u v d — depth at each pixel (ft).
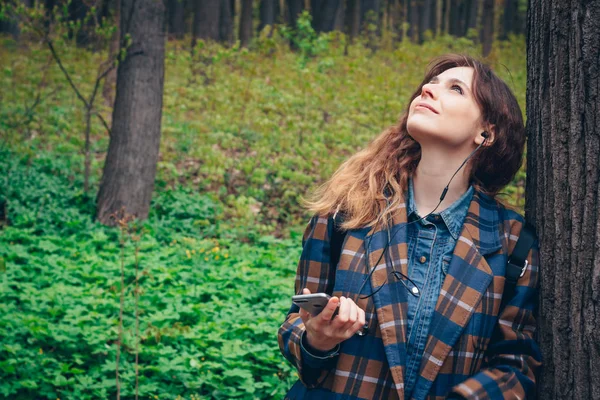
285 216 28.66
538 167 6.69
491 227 6.35
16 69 43.62
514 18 91.04
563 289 6.32
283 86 42.68
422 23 91.91
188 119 38.52
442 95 6.40
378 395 6.01
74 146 34.50
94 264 21.34
